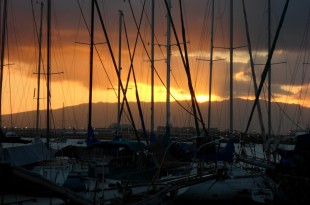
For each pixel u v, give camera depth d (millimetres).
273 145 18391
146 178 16969
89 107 19469
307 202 13977
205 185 17156
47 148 20938
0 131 16875
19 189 7512
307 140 15078
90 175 16594
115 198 13781
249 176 18547
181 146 20625
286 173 15141
